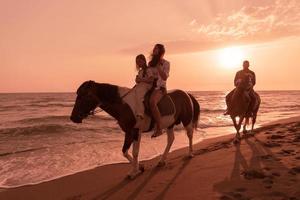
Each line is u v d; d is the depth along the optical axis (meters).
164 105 7.72
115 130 19.39
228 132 16.73
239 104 11.30
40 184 7.82
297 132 11.98
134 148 7.48
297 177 6.10
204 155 9.23
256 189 5.67
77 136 17.00
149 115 7.46
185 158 8.95
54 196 6.78
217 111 37.19
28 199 6.72
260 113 31.84
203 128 18.97
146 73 7.45
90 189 6.98
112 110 7.42
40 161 10.48
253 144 10.33
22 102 71.38
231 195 5.46
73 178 8.11
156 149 11.84
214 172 7.15
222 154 9.05
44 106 54.34
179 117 8.59
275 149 9.07
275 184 5.80
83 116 7.29
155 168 8.10
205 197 5.57
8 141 15.54
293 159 7.55
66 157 11.02
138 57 7.52
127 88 7.51
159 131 7.51
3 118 30.73
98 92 7.27
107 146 13.08
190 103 8.81
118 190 6.57
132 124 7.34
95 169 8.97
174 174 7.33
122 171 8.56
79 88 7.29
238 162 7.87
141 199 5.90
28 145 14.23
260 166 7.21
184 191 6.06
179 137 14.88
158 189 6.37
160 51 7.46
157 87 7.50
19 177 8.61
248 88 11.76
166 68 7.51
